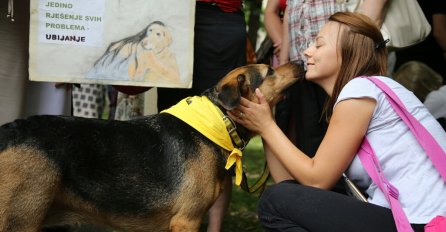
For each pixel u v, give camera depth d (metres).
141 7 3.46
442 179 2.70
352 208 2.77
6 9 3.85
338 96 2.89
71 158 2.95
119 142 3.07
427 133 2.74
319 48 3.10
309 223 2.82
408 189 2.71
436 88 5.23
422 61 6.19
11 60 3.93
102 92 5.75
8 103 3.98
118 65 3.49
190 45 3.53
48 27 3.40
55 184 2.91
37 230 2.92
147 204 3.07
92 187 3.00
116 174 3.03
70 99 4.17
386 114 2.79
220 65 3.89
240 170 3.19
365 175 2.88
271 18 4.65
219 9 3.84
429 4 5.83
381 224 2.72
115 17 3.45
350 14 3.05
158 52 3.51
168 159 3.10
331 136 2.83
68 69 3.46
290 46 4.19
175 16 3.50
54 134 2.94
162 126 3.18
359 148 2.86
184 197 3.10
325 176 2.86
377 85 2.82
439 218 2.54
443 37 5.75
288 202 2.86
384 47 3.03
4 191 2.80
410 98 2.85
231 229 4.80
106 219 3.10
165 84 3.54
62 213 3.06
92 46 3.45
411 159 2.74
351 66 2.99
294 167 2.94
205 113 3.18
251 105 3.10
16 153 2.84
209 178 3.15
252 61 4.83
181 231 3.12
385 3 3.97
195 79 3.89
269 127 3.08
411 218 2.66
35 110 4.07
